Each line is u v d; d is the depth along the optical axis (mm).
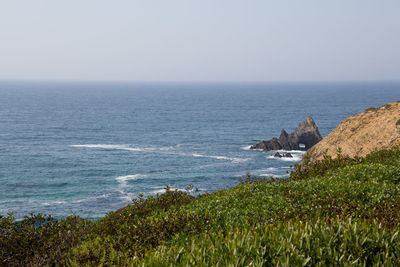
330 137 27094
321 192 12383
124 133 150375
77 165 94500
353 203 10359
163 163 96750
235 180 80750
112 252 10391
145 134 147875
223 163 96188
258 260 5762
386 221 8289
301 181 15500
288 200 12078
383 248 5879
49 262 11430
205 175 84875
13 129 156875
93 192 72938
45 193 72125
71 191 73500
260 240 6238
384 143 22109
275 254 5855
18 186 76375
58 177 83375
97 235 13469
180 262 6273
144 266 6363
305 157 24375
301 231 6496
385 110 25766
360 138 24391
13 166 92938
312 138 111875
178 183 78938
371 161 17812
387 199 10500
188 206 15023
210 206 13555
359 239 6008
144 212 15992
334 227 6617
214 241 6770
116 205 65688
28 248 12750
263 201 12875
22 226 13625
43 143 126062
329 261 5680
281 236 6281
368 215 9172
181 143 127375
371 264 5699
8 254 12367
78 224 15242
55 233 14008
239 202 13422
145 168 91500
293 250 5750
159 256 6551
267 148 113688
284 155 104250
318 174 17938
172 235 11047
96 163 96875
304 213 10336
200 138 138250
